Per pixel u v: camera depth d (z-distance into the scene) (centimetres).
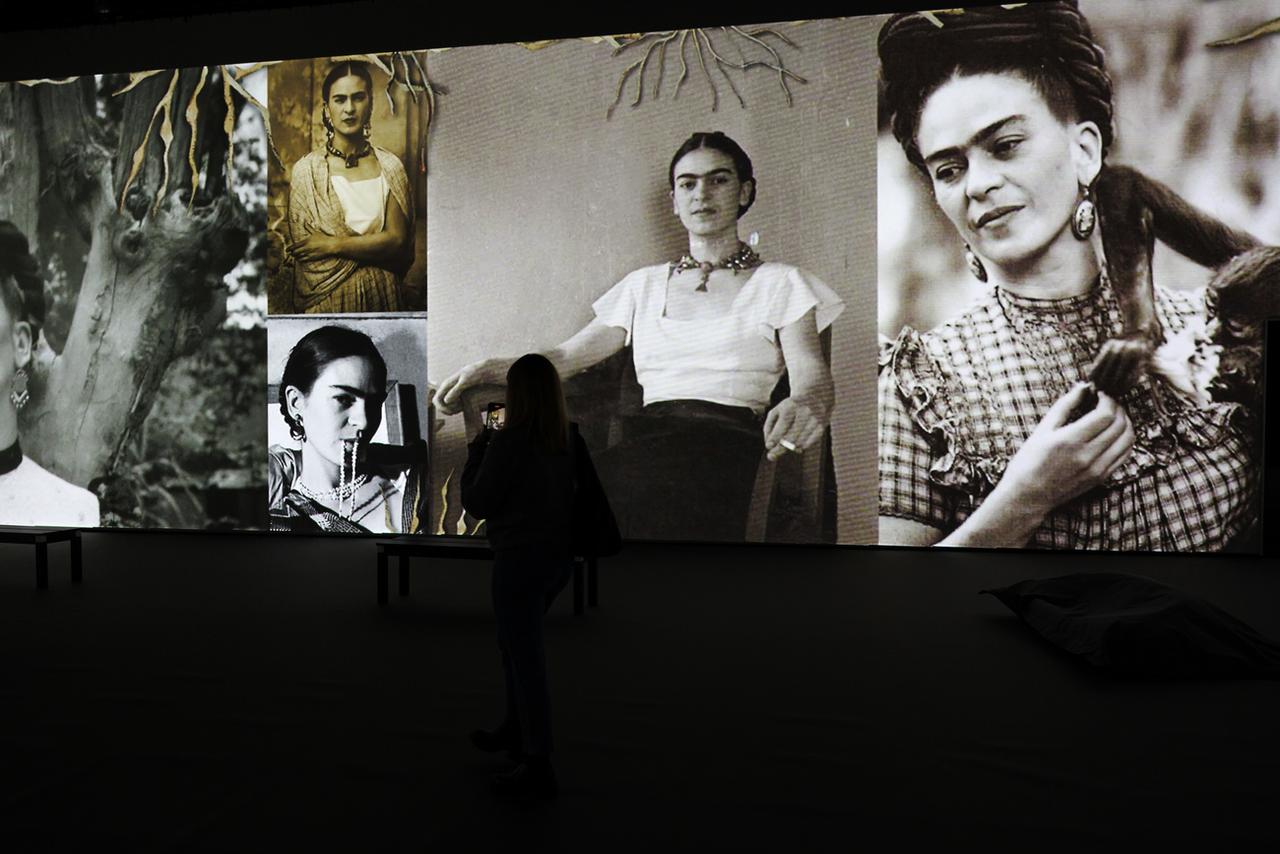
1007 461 834
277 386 961
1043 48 823
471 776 314
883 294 852
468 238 925
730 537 878
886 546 852
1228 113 797
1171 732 354
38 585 670
